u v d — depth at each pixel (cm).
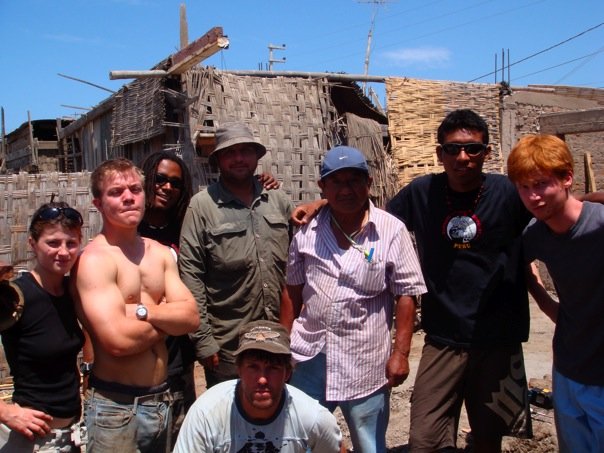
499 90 951
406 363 341
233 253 382
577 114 883
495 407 365
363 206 347
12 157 1897
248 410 279
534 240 311
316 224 352
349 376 340
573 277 293
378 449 348
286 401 284
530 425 372
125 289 299
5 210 665
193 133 717
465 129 350
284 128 775
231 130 391
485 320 359
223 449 282
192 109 719
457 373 366
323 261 343
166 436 318
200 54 626
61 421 294
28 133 1766
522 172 286
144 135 791
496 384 363
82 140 1127
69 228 286
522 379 369
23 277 291
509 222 355
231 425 281
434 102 904
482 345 359
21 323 283
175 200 396
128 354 290
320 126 802
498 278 357
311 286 347
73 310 299
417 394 376
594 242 282
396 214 391
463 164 348
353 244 340
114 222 301
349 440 489
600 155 1180
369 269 337
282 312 372
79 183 693
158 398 310
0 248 664
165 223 400
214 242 381
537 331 819
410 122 890
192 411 285
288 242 406
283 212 409
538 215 291
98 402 300
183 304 312
